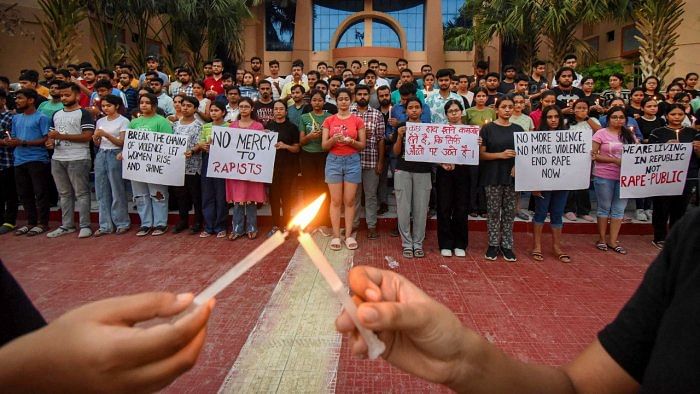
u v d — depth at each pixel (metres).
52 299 4.58
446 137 5.72
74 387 0.66
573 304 4.51
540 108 7.75
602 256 6.05
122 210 6.97
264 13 19.16
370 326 0.84
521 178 5.72
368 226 6.75
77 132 6.67
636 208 7.61
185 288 4.84
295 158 6.92
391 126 7.09
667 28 11.12
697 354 0.83
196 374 3.29
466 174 5.91
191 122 6.95
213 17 14.24
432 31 19.05
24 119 6.81
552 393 1.03
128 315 0.73
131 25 14.88
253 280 5.03
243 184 6.45
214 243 6.46
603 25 17.58
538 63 9.52
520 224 7.24
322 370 3.33
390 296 1.03
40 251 6.09
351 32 19.78
